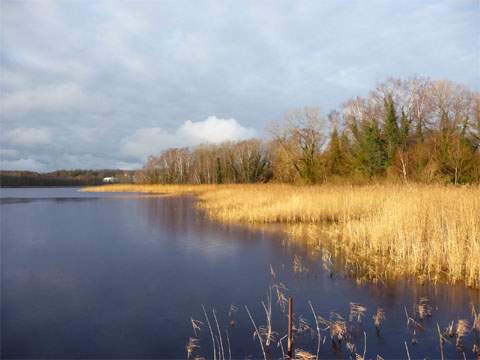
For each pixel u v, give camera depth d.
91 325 6.75
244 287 8.69
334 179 35.16
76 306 7.65
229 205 24.78
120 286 8.88
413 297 7.83
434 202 14.39
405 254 10.59
